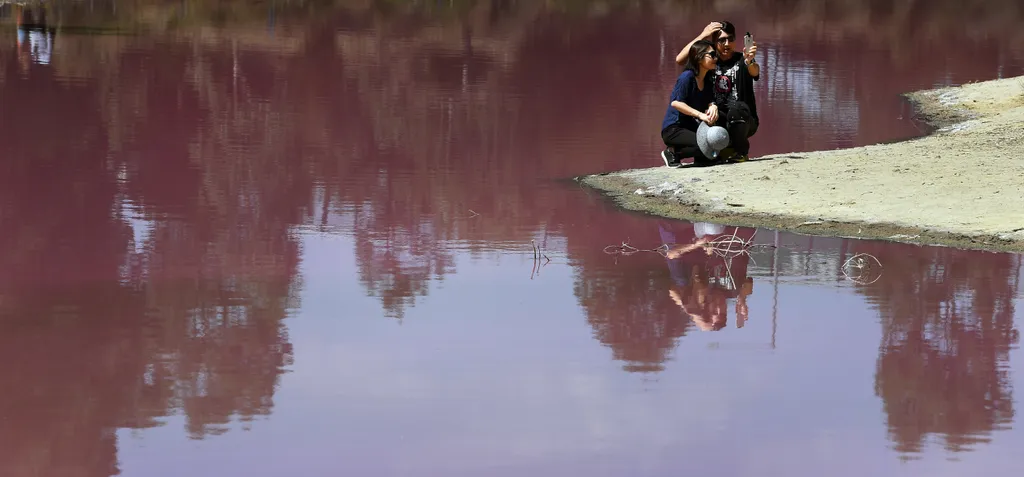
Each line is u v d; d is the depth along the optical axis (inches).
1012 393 254.7
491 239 406.6
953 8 1748.3
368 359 272.4
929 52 1165.1
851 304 326.3
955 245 400.5
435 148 598.2
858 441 225.1
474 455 217.6
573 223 436.1
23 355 270.5
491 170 544.1
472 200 474.9
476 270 361.7
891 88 876.6
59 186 472.7
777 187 486.0
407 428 231.3
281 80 826.2
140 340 283.6
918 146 571.8
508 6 1546.5
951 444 225.8
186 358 270.8
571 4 1609.3
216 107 702.5
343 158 562.6
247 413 238.5
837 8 1679.4
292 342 285.6
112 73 825.5
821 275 360.2
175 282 337.7
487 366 269.0
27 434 225.5
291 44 1050.1
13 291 323.0
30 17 1212.5
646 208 467.5
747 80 552.4
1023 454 219.8
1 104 678.5
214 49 991.6
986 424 236.2
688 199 476.4
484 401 246.7
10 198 446.9
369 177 518.3
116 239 387.9
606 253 389.1
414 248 390.6
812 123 710.5
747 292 339.9
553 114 722.8
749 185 492.4
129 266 354.0
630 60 1025.5
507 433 228.8
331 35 1136.8
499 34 1208.8
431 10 1460.4
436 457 216.7
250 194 471.8
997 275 359.9
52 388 250.2
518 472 209.5
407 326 300.4
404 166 546.9
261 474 208.7
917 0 1871.3
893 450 221.3
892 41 1275.8
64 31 1086.4
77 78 794.2
